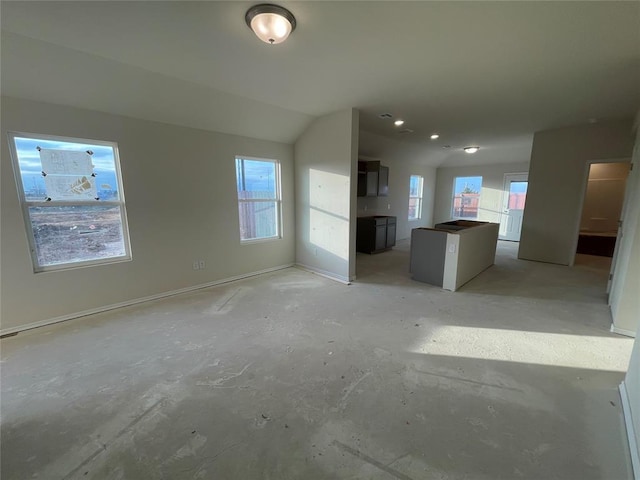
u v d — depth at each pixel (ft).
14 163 8.59
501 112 13.41
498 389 6.31
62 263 9.68
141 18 6.22
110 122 9.96
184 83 9.84
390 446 4.90
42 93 8.51
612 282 11.55
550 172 17.25
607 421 5.42
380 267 17.15
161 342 8.31
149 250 11.39
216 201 13.21
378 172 21.49
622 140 14.98
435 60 8.23
